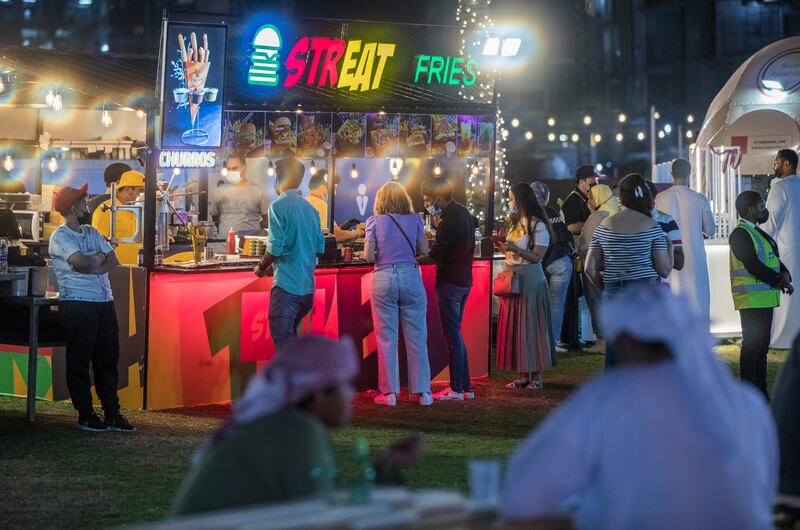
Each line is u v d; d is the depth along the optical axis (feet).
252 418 13.24
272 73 41.24
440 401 40.68
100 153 64.64
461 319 41.42
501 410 38.93
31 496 27.30
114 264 34.94
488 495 12.87
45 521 25.09
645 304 12.59
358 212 58.18
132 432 34.94
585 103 171.53
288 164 37.76
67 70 38.68
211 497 12.72
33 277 37.09
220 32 37.91
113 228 41.37
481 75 45.01
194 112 38.04
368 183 58.08
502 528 12.30
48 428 35.50
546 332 42.63
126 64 41.65
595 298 51.90
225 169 53.31
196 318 38.99
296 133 41.55
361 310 42.34
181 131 37.99
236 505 12.67
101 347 34.96
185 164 38.37
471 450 32.37
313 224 37.76
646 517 12.16
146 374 38.19
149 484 28.53
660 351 12.59
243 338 40.04
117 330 35.37
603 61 171.83
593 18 171.63
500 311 42.91
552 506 12.37
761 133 61.87
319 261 41.47
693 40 164.76
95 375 35.17
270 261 37.45
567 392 42.45
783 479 17.48
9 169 53.98
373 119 42.86
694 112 164.25
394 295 39.73
